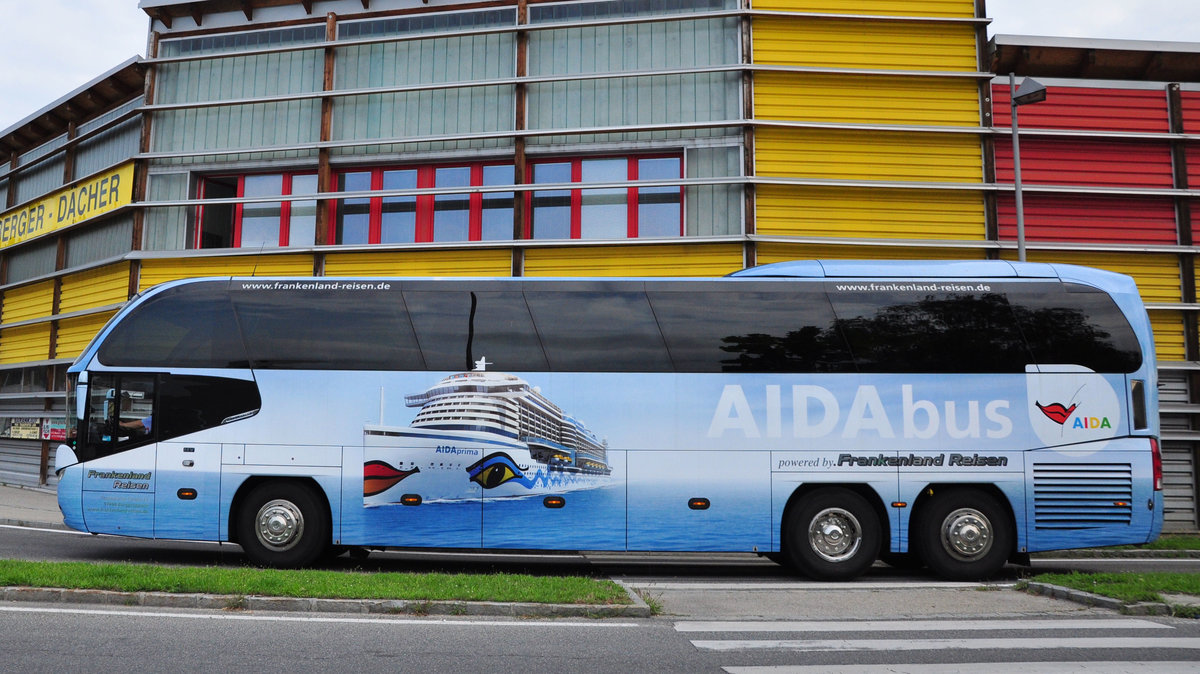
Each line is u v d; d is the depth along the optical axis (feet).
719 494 34.55
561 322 35.83
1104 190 55.83
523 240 55.52
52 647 20.34
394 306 36.22
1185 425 56.59
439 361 35.63
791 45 56.70
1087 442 35.01
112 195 64.03
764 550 34.40
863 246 54.54
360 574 30.14
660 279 36.52
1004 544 34.88
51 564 29.91
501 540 34.60
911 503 34.73
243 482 35.29
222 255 59.26
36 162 75.72
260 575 28.96
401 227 58.70
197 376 36.06
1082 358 35.58
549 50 58.54
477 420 35.14
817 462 34.71
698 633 23.91
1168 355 56.44
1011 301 36.06
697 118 56.80
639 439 34.83
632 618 26.00
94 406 36.27
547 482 34.73
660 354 35.45
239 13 62.59
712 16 56.39
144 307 36.86
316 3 61.46
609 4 58.29
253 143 61.05
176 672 18.39
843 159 55.57
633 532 34.45
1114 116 58.08
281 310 36.45
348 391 35.55
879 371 35.35
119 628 22.58
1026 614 27.40
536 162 58.59
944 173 55.62
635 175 57.47
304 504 35.27
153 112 62.85
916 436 34.94
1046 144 57.11
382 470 35.01
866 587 32.65
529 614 25.86
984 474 34.78
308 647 20.95
